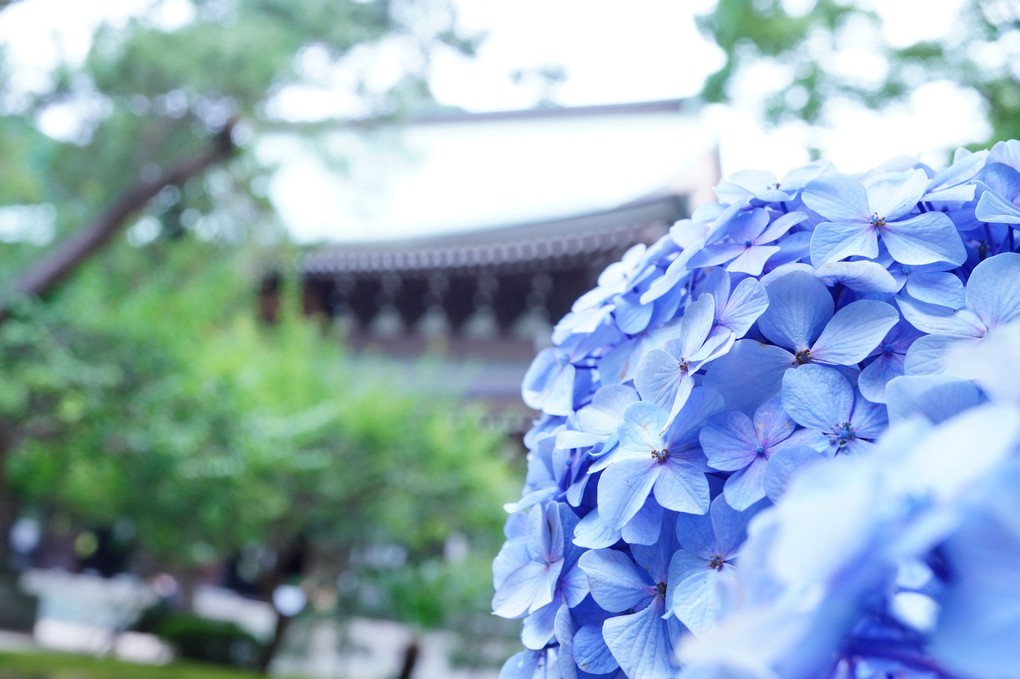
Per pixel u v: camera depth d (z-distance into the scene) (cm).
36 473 930
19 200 963
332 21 909
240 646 1008
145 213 975
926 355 52
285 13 916
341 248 1343
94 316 700
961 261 56
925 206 63
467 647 909
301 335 1014
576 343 74
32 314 683
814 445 52
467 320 1394
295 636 991
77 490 929
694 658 30
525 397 77
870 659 34
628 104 1573
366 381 990
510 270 1271
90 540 1816
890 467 29
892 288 56
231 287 922
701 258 64
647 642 53
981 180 65
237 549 976
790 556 28
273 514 833
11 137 906
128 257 955
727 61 558
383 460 866
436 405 971
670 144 1514
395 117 1027
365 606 934
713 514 53
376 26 941
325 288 1415
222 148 961
